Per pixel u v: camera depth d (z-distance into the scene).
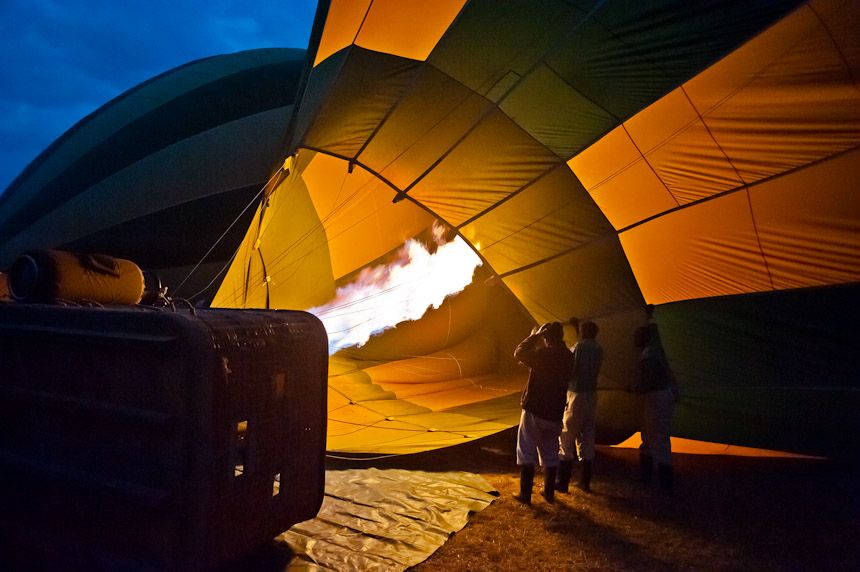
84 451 3.24
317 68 6.94
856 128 5.19
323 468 4.08
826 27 4.88
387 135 7.09
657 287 6.73
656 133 6.03
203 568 2.99
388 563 3.87
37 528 3.38
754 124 5.57
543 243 7.24
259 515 3.44
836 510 5.16
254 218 8.38
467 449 6.39
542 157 6.72
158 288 4.20
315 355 3.98
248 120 11.87
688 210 6.27
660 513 5.07
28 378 3.44
